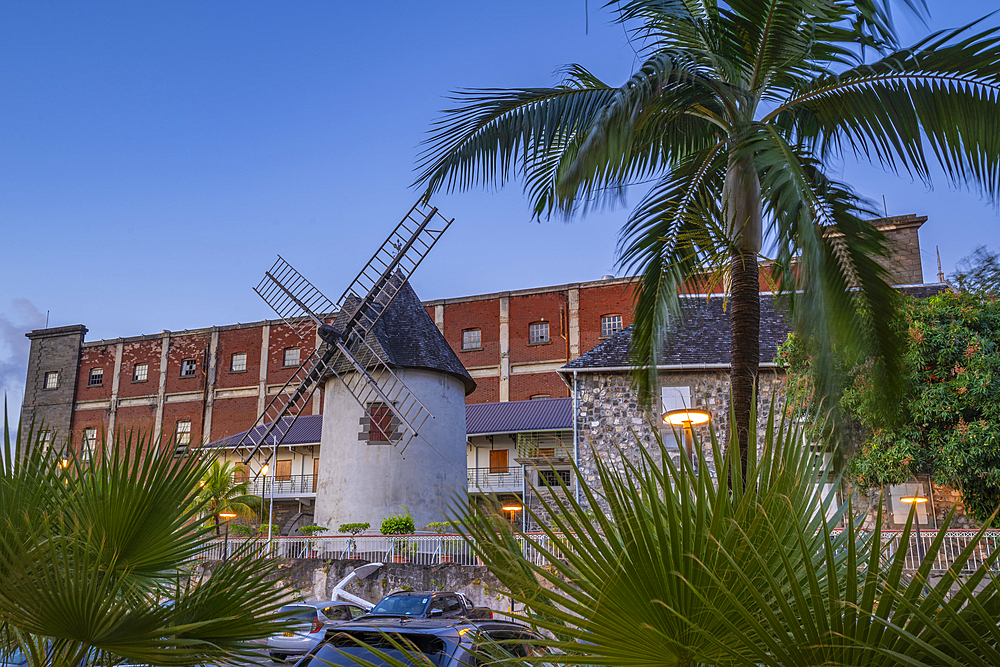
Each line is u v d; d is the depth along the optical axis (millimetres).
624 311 44250
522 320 46031
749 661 2232
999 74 6754
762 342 19953
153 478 4133
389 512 26078
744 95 7965
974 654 2027
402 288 29688
